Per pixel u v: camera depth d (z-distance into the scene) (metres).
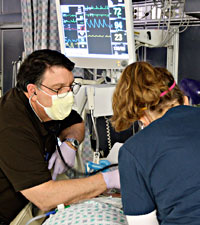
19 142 1.08
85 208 1.10
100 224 1.00
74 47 1.67
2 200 1.18
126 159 0.80
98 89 1.49
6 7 2.59
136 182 0.79
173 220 0.75
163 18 1.67
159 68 0.87
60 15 1.64
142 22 1.79
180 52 1.70
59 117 1.25
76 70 1.90
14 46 2.57
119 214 1.07
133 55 1.53
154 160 0.76
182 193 0.73
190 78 1.70
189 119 0.80
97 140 1.53
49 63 1.14
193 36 1.62
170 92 0.82
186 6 1.53
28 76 1.15
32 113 1.21
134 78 0.82
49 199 1.11
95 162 1.46
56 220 1.06
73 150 1.38
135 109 0.81
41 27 1.93
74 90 1.50
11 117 1.12
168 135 0.77
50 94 1.16
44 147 1.28
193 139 0.76
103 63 1.62
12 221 1.18
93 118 1.53
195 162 0.73
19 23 2.50
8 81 2.65
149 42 1.61
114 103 0.87
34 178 1.08
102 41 1.58
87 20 1.58
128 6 1.44
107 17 1.52
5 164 1.08
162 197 0.76
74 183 1.14
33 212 1.26
